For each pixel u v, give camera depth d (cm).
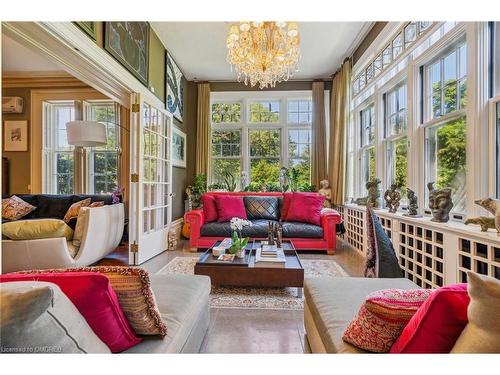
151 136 380
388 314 92
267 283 246
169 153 436
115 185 492
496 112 187
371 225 219
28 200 431
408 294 97
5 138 489
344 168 474
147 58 368
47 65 448
